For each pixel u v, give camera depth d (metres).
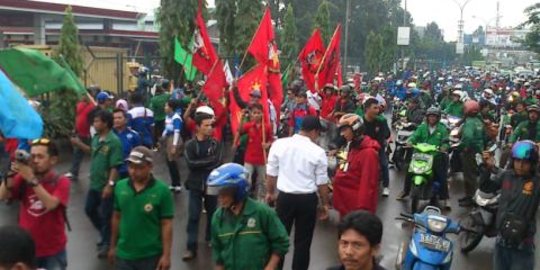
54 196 4.83
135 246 5.04
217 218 4.67
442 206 10.77
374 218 3.08
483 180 8.09
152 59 20.75
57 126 14.55
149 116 10.48
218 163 7.41
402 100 21.86
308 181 6.32
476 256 8.29
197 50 13.20
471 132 10.80
